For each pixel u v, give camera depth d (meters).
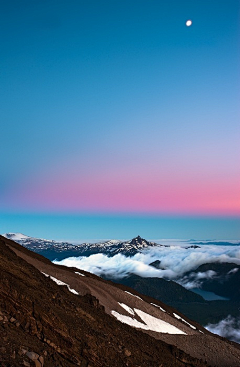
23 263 72.19
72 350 45.66
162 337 96.81
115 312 93.50
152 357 66.94
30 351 38.75
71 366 42.59
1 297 43.75
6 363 34.47
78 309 60.84
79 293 89.44
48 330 44.88
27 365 36.09
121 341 62.00
